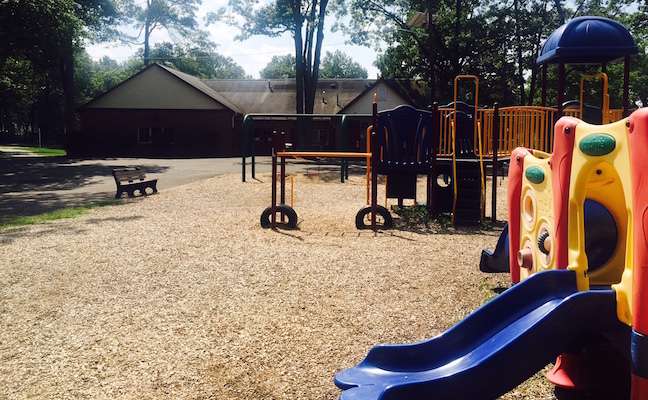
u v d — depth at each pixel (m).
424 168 11.03
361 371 3.22
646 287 2.52
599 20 7.46
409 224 10.51
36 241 8.99
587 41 7.36
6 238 9.27
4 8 26.22
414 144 11.00
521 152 4.47
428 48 37.22
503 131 11.85
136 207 13.09
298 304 5.64
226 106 41.44
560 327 2.84
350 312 5.38
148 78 41.84
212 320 5.18
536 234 4.04
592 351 3.68
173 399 3.66
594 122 12.17
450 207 10.81
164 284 6.42
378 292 6.03
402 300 5.74
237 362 4.23
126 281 6.57
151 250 8.27
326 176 21.39
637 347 2.56
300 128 35.28
